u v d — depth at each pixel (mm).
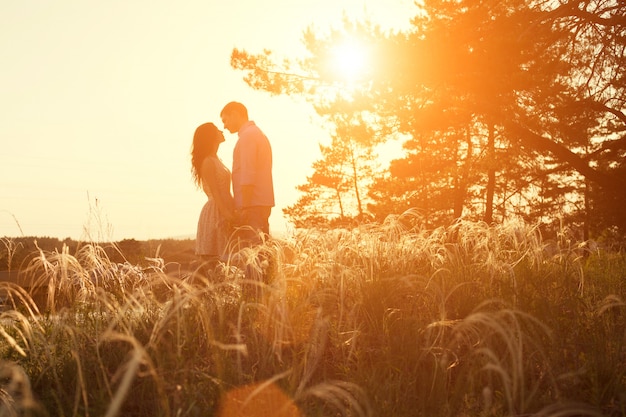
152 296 4066
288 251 5289
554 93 16484
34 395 3365
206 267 5879
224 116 6824
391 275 4871
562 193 19938
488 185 23422
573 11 15438
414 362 3760
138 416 3248
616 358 3693
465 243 5984
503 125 16922
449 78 15523
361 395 3172
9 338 3342
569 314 4629
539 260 5512
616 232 18000
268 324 4027
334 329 4098
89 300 4387
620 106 17219
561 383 3498
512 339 3527
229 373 3500
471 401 3312
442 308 4004
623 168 17875
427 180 25250
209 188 6555
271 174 6766
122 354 3822
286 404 3072
